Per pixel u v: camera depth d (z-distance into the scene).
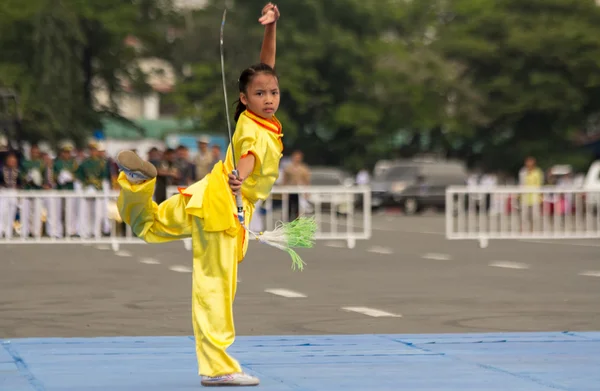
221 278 11.40
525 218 44.31
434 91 114.62
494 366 12.87
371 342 14.92
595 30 116.12
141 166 11.07
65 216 39.41
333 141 118.44
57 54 82.88
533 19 118.31
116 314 18.80
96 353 13.91
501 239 42.94
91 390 11.38
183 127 114.81
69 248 37.25
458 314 18.64
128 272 27.53
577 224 43.41
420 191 79.12
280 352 14.00
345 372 12.44
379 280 25.20
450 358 13.48
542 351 14.05
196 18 107.88
